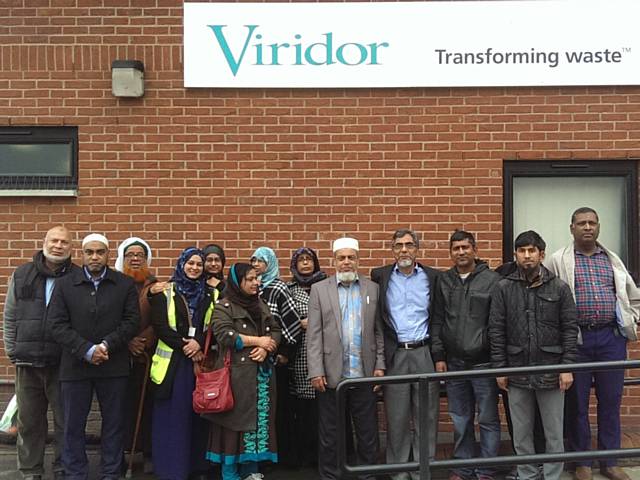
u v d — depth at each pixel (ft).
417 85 21.70
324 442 18.25
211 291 18.72
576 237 18.65
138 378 19.65
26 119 21.97
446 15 21.62
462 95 21.81
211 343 18.21
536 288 17.43
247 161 21.97
